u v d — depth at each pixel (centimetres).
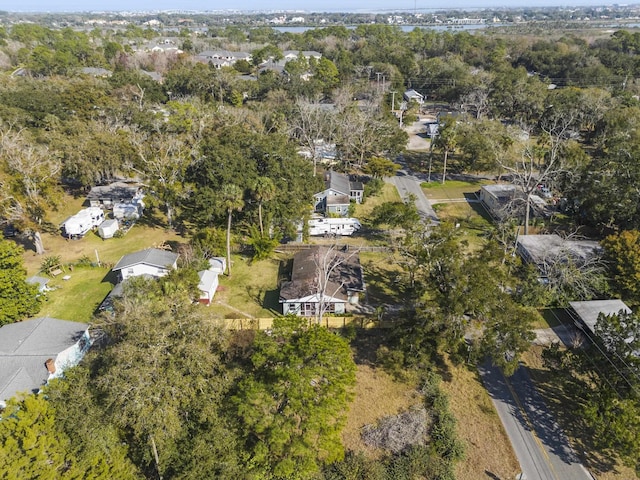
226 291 4688
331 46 18062
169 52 16475
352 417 3281
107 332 3384
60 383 2436
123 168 6619
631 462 2712
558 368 3469
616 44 16038
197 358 2503
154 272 4641
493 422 3234
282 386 2627
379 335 4075
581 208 5750
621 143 5859
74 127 7262
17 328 3619
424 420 3186
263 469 2538
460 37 16875
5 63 14375
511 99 10306
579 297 4197
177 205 6009
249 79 12625
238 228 5916
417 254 4028
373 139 7819
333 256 4909
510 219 5506
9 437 2038
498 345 3244
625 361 3025
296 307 4294
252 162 5519
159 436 2358
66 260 5231
